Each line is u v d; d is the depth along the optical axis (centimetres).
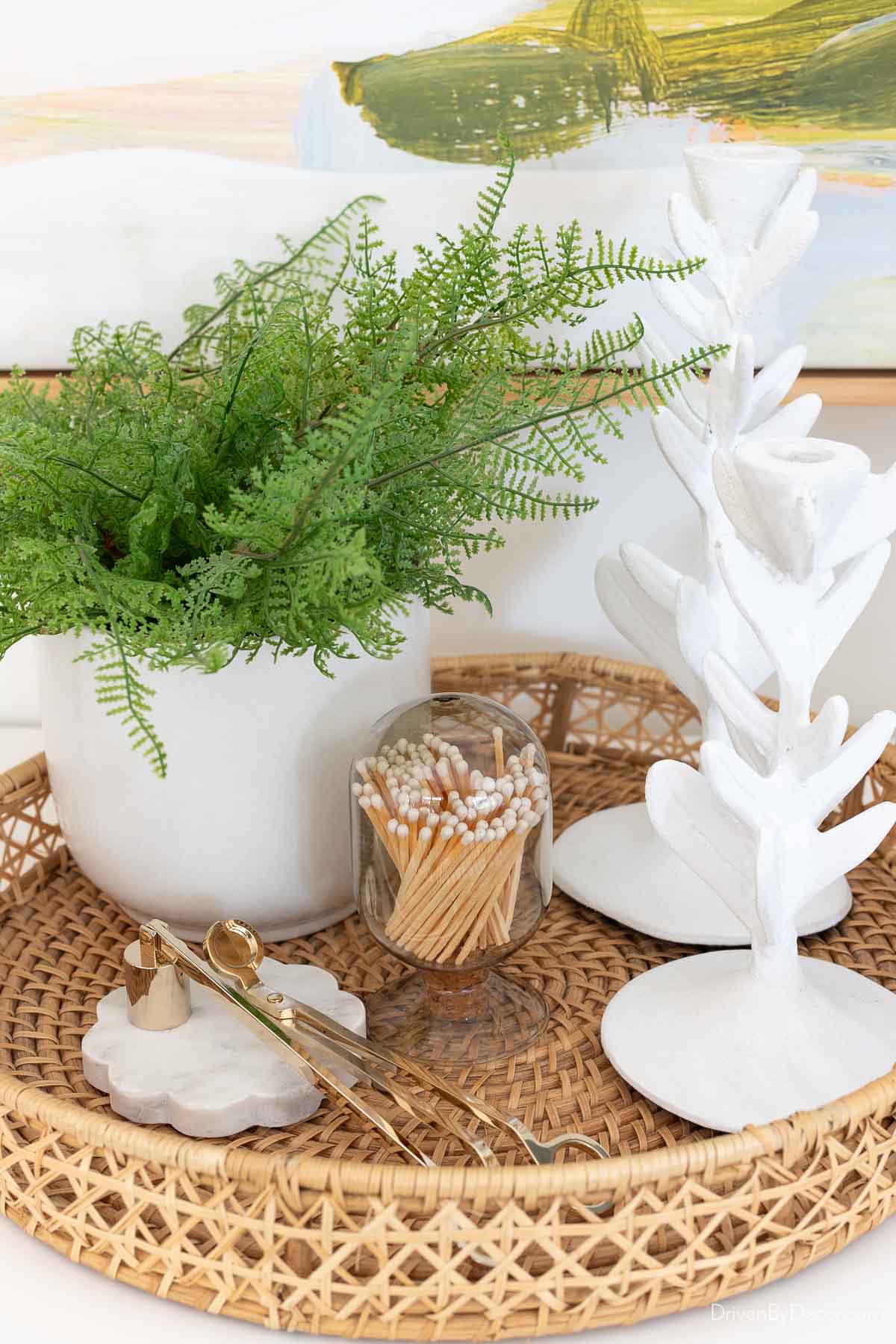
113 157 78
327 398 61
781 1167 47
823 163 73
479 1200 45
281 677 59
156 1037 57
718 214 59
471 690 86
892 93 72
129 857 62
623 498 88
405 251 79
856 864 56
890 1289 50
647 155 75
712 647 66
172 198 79
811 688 56
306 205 78
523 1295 45
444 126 76
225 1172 46
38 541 54
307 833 62
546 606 92
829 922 67
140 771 60
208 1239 50
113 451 56
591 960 67
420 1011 61
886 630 87
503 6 73
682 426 64
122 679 54
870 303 75
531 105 75
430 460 55
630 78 73
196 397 64
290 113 77
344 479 49
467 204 77
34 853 74
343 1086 52
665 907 67
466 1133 50
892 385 76
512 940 58
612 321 78
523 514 60
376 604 52
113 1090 55
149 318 82
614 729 93
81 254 80
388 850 57
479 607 92
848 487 50
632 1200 45
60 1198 51
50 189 79
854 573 56
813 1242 49
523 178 76
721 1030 57
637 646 72
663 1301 47
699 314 62
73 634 59
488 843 55
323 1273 45
